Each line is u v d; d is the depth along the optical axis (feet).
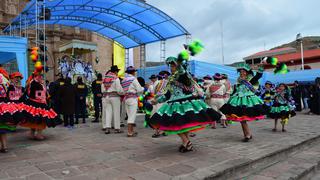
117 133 25.50
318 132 26.43
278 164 17.38
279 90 27.20
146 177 12.69
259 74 20.89
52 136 23.82
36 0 37.86
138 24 48.70
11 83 19.33
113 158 16.03
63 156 16.52
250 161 15.52
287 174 15.29
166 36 50.52
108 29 53.83
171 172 13.41
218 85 30.58
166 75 22.81
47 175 13.08
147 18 46.47
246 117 19.98
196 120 15.93
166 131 16.38
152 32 50.57
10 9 60.64
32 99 20.77
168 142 20.88
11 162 15.28
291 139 22.43
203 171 13.52
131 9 44.39
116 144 20.10
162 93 17.34
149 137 23.20
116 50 67.77
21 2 62.08
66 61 53.47
